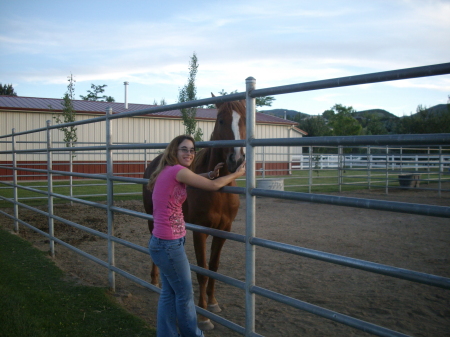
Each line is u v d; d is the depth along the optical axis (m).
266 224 8.27
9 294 3.84
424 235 7.03
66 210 10.34
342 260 1.95
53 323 3.26
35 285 4.23
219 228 3.51
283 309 3.76
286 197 2.20
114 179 3.93
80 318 3.38
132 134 22.09
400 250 5.88
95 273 4.97
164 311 2.63
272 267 5.04
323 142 2.03
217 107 3.42
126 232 7.55
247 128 2.43
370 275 4.71
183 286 2.56
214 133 3.42
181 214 2.60
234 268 5.10
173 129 23.50
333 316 1.98
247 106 2.43
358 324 1.88
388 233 7.23
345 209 10.68
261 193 2.35
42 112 19.98
